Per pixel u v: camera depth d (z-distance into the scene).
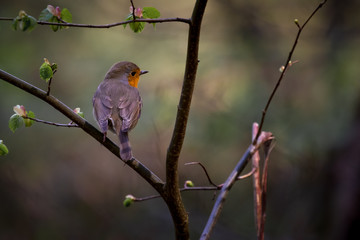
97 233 13.12
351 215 11.34
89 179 13.52
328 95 11.45
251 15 12.70
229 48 12.23
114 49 12.72
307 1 12.62
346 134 11.16
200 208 12.30
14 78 4.44
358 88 11.12
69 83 12.59
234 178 4.86
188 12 13.32
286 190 12.06
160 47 12.53
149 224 13.29
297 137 11.27
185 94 4.05
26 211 13.03
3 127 12.71
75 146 13.66
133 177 13.66
